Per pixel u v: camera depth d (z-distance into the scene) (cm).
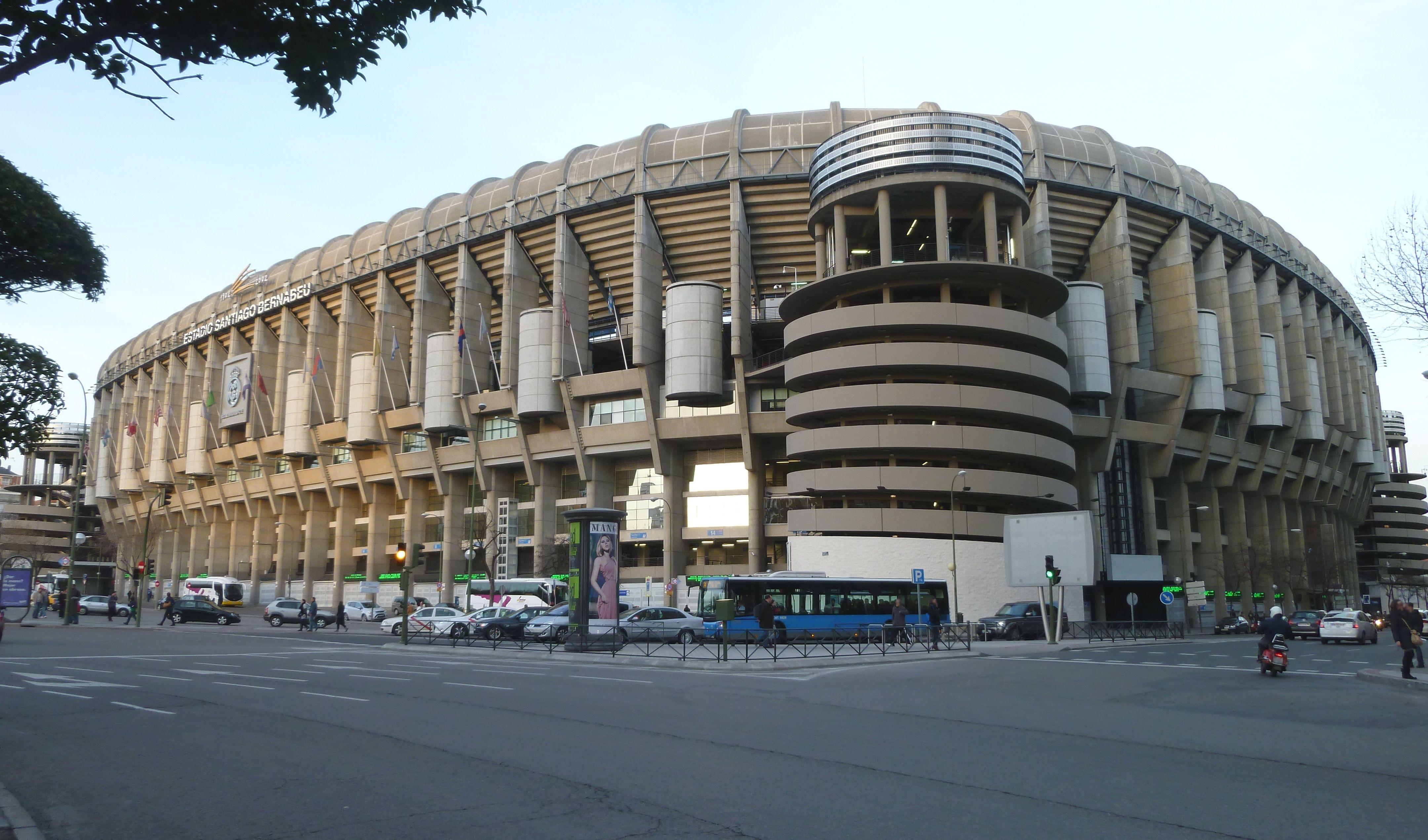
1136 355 6662
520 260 7375
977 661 3089
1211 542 7831
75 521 5441
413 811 820
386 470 8319
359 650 3419
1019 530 4309
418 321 7875
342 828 764
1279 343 8062
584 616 3428
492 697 1738
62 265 1268
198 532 10812
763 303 6969
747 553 7031
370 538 8550
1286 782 958
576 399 7050
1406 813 823
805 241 6725
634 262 6638
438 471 7925
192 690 1847
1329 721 1485
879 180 5903
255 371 9475
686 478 7062
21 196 1194
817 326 5966
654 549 7256
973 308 5800
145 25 734
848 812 815
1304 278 8631
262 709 1526
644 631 3788
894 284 5966
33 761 1066
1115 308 6819
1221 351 7394
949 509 5944
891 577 5403
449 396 7650
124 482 11438
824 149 6138
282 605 6181
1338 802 866
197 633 4697
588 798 866
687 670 2611
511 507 7656
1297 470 8606
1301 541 8856
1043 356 6275
